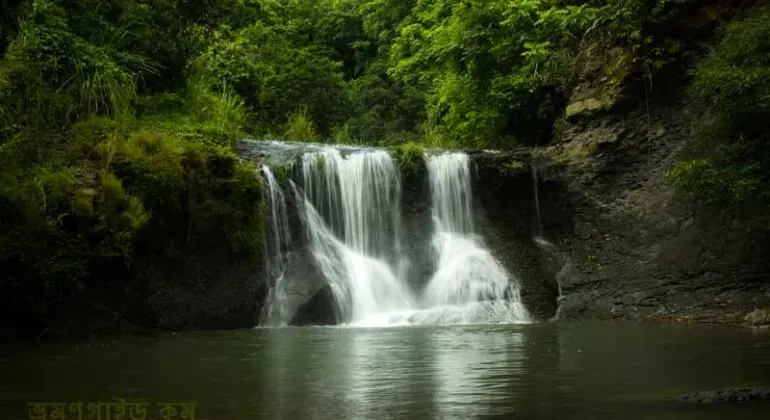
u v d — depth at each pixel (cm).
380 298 1386
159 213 1223
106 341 1008
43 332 1063
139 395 541
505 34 1967
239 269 1280
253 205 1319
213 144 1405
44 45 1407
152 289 1191
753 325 1102
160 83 1720
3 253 1035
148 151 1280
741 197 1165
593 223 1538
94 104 1412
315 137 2286
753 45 1201
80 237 1116
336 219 1462
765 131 1217
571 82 1739
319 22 3556
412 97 2838
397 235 1495
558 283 1416
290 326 1244
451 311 1295
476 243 1513
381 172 1520
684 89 1550
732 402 490
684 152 1491
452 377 614
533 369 655
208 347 888
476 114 1966
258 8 3020
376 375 632
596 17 1691
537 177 1599
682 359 709
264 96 2400
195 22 1842
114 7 1675
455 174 1559
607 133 1594
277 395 538
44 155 1223
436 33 2414
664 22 1572
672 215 1433
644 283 1346
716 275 1298
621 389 546
